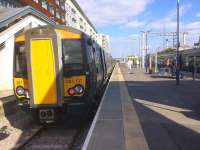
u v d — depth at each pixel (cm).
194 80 3722
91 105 1387
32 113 1224
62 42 1220
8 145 1052
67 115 1245
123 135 983
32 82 1185
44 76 1180
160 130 1070
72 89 1215
